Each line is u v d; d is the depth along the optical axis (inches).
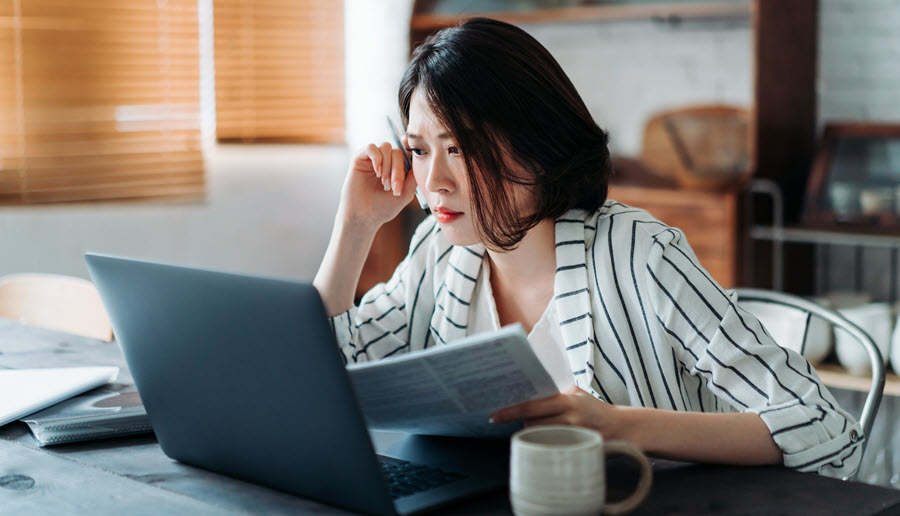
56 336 67.8
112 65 134.9
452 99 42.6
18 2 127.4
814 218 113.7
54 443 43.4
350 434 32.3
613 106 142.4
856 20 120.6
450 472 38.0
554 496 29.1
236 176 147.9
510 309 50.3
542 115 43.3
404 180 51.9
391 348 53.8
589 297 46.2
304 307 30.8
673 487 36.2
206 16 143.9
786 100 117.6
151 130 139.2
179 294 34.5
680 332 43.8
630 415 37.9
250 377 34.1
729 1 117.2
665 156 126.7
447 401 36.3
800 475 37.7
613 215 47.4
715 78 132.6
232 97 146.2
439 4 143.2
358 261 52.2
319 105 152.5
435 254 53.3
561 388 48.7
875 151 111.7
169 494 36.8
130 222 138.7
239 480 38.3
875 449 95.8
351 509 34.4
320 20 150.5
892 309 104.5
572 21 141.3
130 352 38.9
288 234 153.4
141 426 44.8
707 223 114.0
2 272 130.1
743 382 41.9
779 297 62.6
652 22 137.2
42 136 130.8
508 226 44.1
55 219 132.9
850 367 99.3
